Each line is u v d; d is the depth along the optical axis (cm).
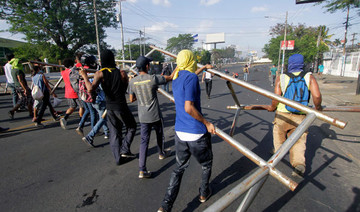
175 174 219
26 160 357
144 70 290
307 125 176
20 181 294
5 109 777
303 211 229
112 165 338
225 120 582
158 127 328
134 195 261
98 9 2844
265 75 2923
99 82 298
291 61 280
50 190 273
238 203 241
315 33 3644
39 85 518
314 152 373
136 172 315
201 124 210
